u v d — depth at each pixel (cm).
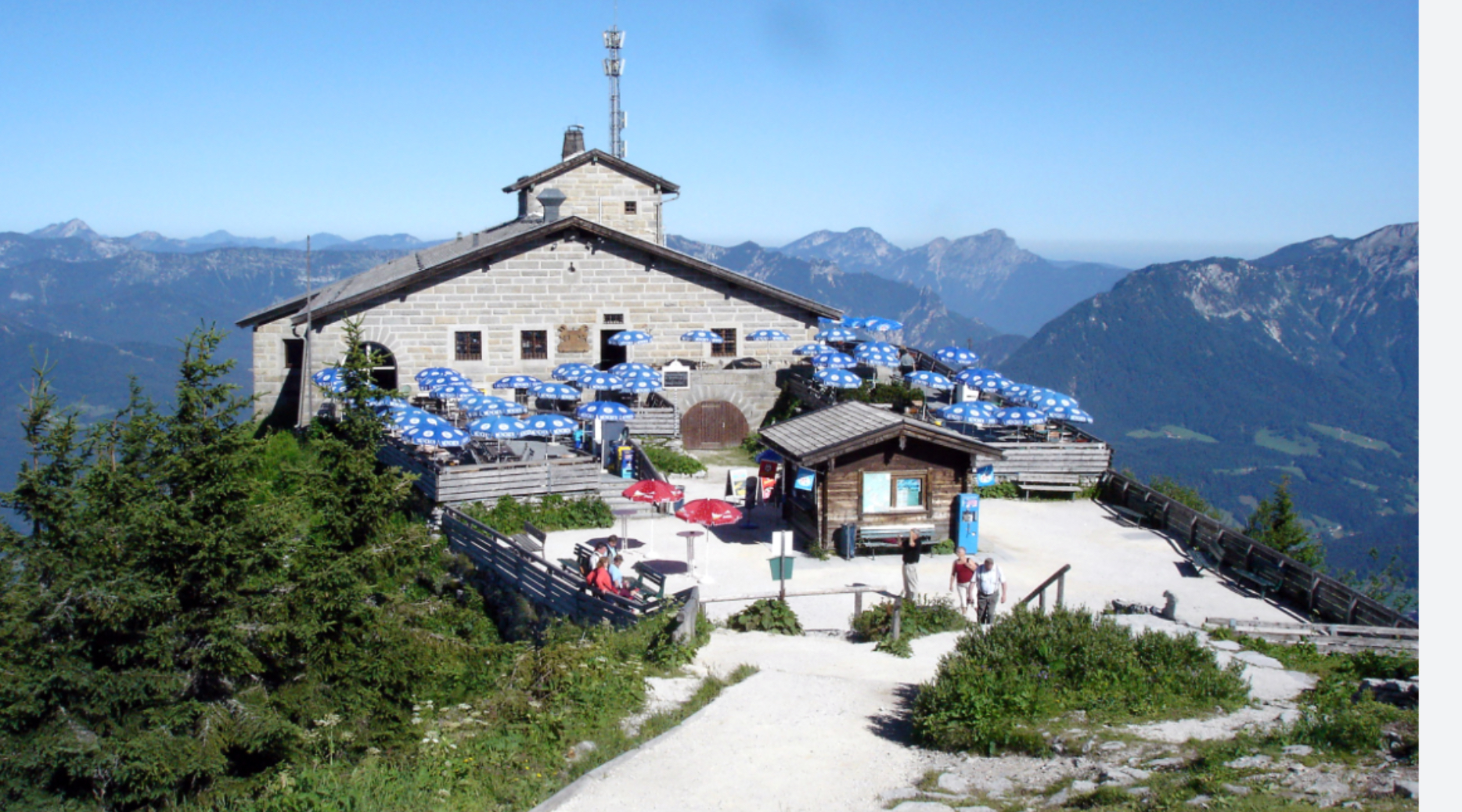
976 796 1086
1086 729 1252
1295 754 1092
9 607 1257
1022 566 2597
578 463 2961
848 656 1866
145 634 1335
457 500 2803
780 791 1145
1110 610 2120
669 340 4366
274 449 3153
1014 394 3656
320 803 1180
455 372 3875
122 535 1361
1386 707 1266
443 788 1205
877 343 4422
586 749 1315
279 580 1464
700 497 3206
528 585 2367
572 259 4253
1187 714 1303
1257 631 1864
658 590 2320
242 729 1337
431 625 1731
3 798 1224
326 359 4075
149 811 1275
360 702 1466
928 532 2639
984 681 1356
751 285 4362
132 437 1423
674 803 1112
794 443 2748
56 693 1255
